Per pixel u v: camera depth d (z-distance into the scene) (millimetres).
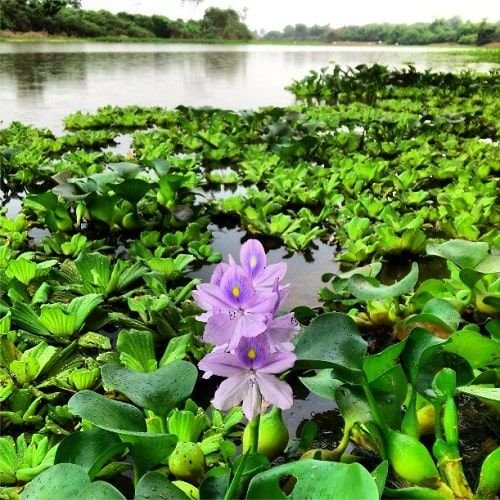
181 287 843
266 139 1979
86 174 1438
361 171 1466
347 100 3521
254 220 1141
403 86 3891
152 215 1191
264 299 343
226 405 352
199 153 1867
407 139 2115
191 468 479
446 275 966
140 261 895
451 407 446
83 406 428
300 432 583
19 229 1095
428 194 1351
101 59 6547
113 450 389
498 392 450
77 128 2393
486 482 433
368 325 761
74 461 409
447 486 431
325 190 1335
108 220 1120
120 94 3578
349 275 785
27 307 724
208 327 346
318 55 9156
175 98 3463
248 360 354
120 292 851
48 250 999
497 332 625
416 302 732
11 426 583
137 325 737
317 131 2287
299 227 1145
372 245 985
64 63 5801
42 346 663
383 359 470
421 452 427
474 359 538
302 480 359
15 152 1580
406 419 470
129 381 468
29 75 4562
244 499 401
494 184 1327
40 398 598
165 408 457
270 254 1060
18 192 1447
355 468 348
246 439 486
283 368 352
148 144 1843
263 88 4148
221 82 4500
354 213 1186
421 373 506
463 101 3193
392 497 400
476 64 6398
